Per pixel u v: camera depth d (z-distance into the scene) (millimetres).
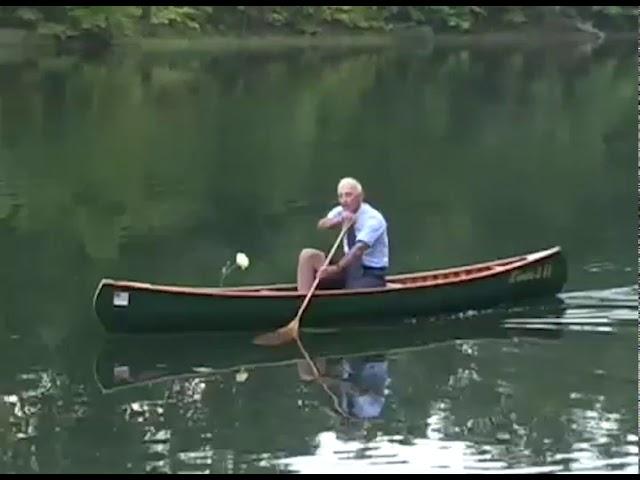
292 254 25281
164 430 14984
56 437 14688
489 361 17719
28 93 56812
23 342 18609
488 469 13625
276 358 17984
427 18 110312
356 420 15164
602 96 61781
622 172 37312
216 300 18578
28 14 79625
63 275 23062
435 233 27688
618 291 21594
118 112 50719
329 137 45125
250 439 14500
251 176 35656
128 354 18094
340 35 103500
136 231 27422
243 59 83125
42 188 32844
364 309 19172
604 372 17109
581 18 115562
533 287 20672
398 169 37750
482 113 53844
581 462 13805
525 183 35281
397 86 66688
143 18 90625
